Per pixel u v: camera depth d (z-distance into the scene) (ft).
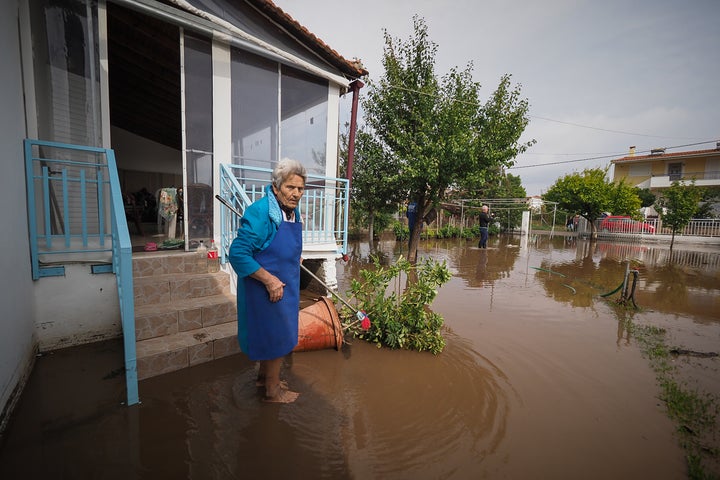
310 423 7.39
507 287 21.65
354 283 12.96
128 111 23.94
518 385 9.50
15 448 6.16
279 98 16.43
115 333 10.85
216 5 13.91
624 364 11.02
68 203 10.47
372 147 29.07
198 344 9.54
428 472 6.15
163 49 16.93
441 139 24.73
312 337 10.94
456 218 70.33
